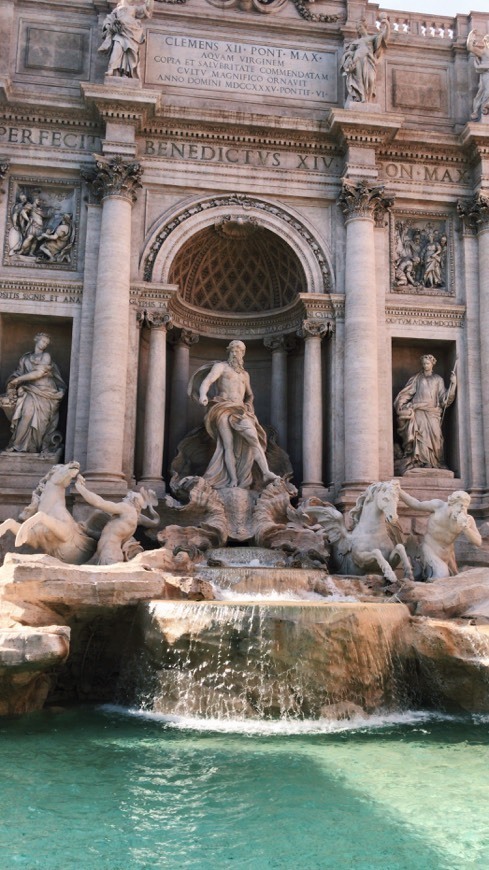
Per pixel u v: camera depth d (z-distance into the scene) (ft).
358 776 34.99
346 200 84.84
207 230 85.92
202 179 84.79
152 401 80.02
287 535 73.26
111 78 81.20
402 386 89.25
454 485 84.12
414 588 57.06
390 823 29.48
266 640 45.42
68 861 25.82
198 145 85.61
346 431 81.15
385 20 86.74
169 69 86.69
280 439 87.71
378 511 66.44
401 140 87.97
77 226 83.25
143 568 55.98
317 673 45.29
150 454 79.20
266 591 60.03
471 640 49.70
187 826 28.99
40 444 79.30
